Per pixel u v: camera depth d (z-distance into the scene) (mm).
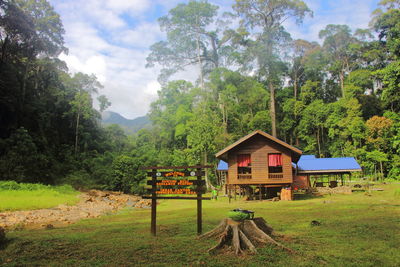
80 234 9961
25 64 48344
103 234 9883
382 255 6480
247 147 24094
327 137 58250
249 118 52844
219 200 25969
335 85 64438
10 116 41469
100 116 62281
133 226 11711
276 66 54688
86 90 61094
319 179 42906
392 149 42125
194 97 52344
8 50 44125
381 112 51938
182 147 52750
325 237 8328
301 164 30359
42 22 47312
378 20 53406
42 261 6836
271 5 52219
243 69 56062
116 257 6930
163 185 9750
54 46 50125
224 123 46406
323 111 52531
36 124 45625
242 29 57062
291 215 13133
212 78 52875
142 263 6430
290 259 6363
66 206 21422
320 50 61500
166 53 60438
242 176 23906
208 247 7484
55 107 51906
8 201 20188
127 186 41125
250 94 51375
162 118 56844
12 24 41531
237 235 7340
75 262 6680
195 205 22031
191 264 6246
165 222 12586
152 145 56906
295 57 65688
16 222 14156
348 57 61219
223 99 47344
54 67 52938
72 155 49125
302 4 51312
